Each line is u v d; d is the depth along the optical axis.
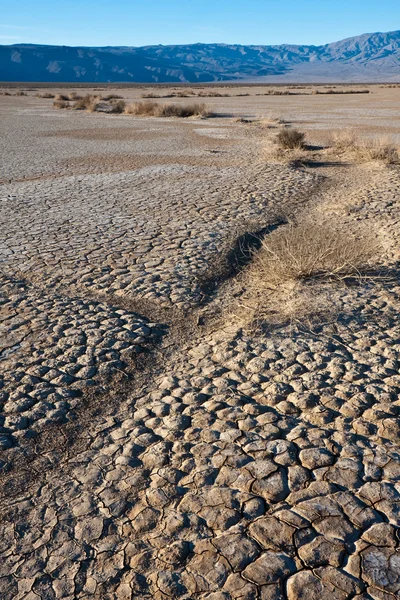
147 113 35.12
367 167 13.27
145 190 11.42
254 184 11.61
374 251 6.91
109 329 5.16
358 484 2.99
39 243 7.90
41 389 4.23
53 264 6.98
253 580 2.52
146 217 9.16
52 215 9.54
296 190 10.99
